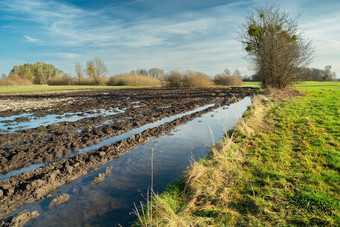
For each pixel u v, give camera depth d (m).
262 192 3.02
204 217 2.58
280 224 2.40
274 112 8.62
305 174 3.44
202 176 3.49
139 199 3.11
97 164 4.30
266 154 4.37
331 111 8.16
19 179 3.62
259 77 20.05
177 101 14.20
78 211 2.85
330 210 2.59
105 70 57.41
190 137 6.12
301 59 15.45
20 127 7.49
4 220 2.67
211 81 38.62
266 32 21.20
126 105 12.66
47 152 4.89
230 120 8.18
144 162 4.41
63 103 14.06
